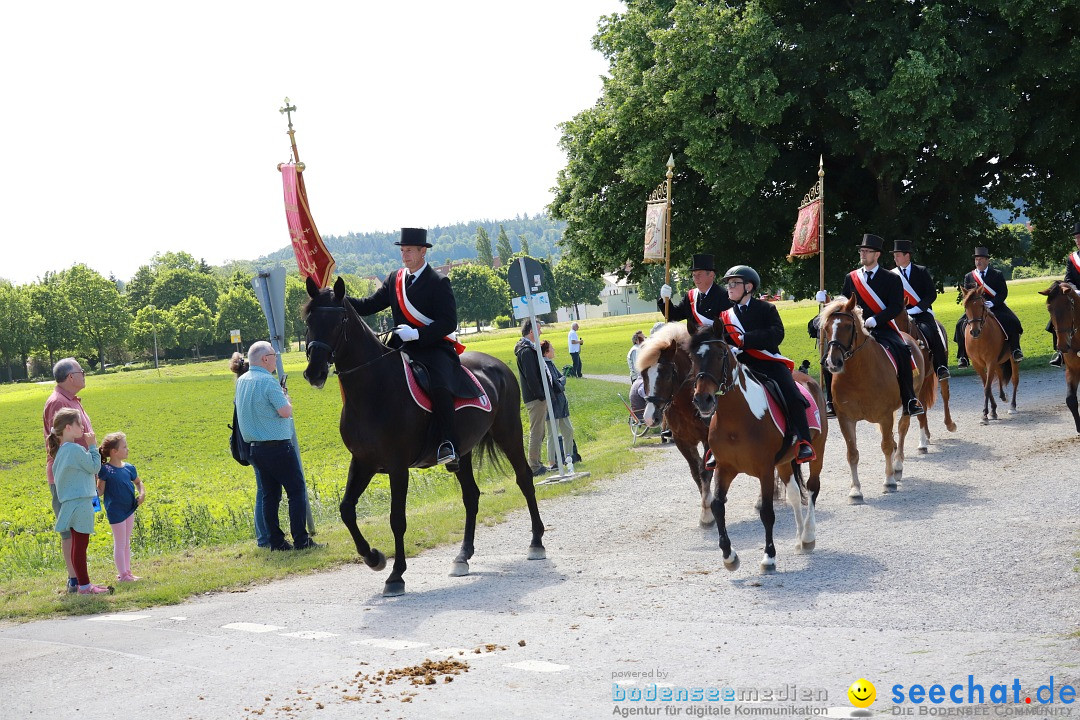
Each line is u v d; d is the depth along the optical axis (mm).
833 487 12836
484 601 8445
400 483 9398
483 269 179625
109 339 139375
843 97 23453
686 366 8773
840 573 8352
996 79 23531
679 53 23891
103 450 10477
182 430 39125
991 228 28281
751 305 9492
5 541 15203
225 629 7898
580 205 29141
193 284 169000
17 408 64688
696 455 11164
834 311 11664
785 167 26984
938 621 6730
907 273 15562
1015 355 17516
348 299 9547
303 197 12320
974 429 16516
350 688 5996
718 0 25172
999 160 27156
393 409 9328
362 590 9352
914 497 11539
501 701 5547
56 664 7004
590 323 140750
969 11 23938
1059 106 24953
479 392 10117
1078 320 14719
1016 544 8695
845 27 23609
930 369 14758
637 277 29859
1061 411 17359
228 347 154875
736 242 28359
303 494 11703
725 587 8250
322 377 8773
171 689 6176
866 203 28422
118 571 10383
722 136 24125
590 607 7918
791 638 6551
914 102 22719
